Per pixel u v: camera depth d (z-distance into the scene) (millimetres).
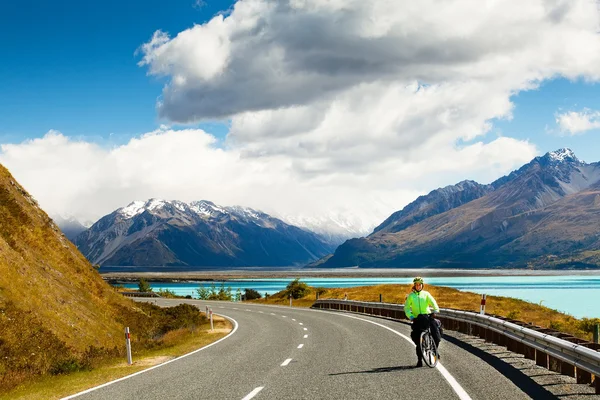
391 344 20484
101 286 40531
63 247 39969
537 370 13648
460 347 19047
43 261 34188
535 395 10484
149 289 121938
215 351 20672
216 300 92938
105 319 33625
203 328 36250
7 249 29281
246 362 16594
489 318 20453
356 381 12367
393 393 10844
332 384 12062
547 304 103938
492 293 139250
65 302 30094
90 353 22469
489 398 10234
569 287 173000
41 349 20766
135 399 11250
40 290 28391
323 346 20328
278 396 10883
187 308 51125
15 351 19312
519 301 59219
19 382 15359
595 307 96250
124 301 42969
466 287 174875
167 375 14734
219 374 14305
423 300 14523
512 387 11328
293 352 18719
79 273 39375
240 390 11734
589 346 12297
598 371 10133
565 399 10102
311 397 10688
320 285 197625
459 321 26578
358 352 18109
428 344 14344
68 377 16328
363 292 76750
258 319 40438
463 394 10617
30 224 37844
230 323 38469
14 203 37938
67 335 26266
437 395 10562
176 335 32031
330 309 54094
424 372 13430
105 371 17141
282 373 13953
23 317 23094
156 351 23281
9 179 41219
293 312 48938
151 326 38031
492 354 17000
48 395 12633
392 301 63062
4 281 25750
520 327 16188
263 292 154875
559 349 12570
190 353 20531
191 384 12883
